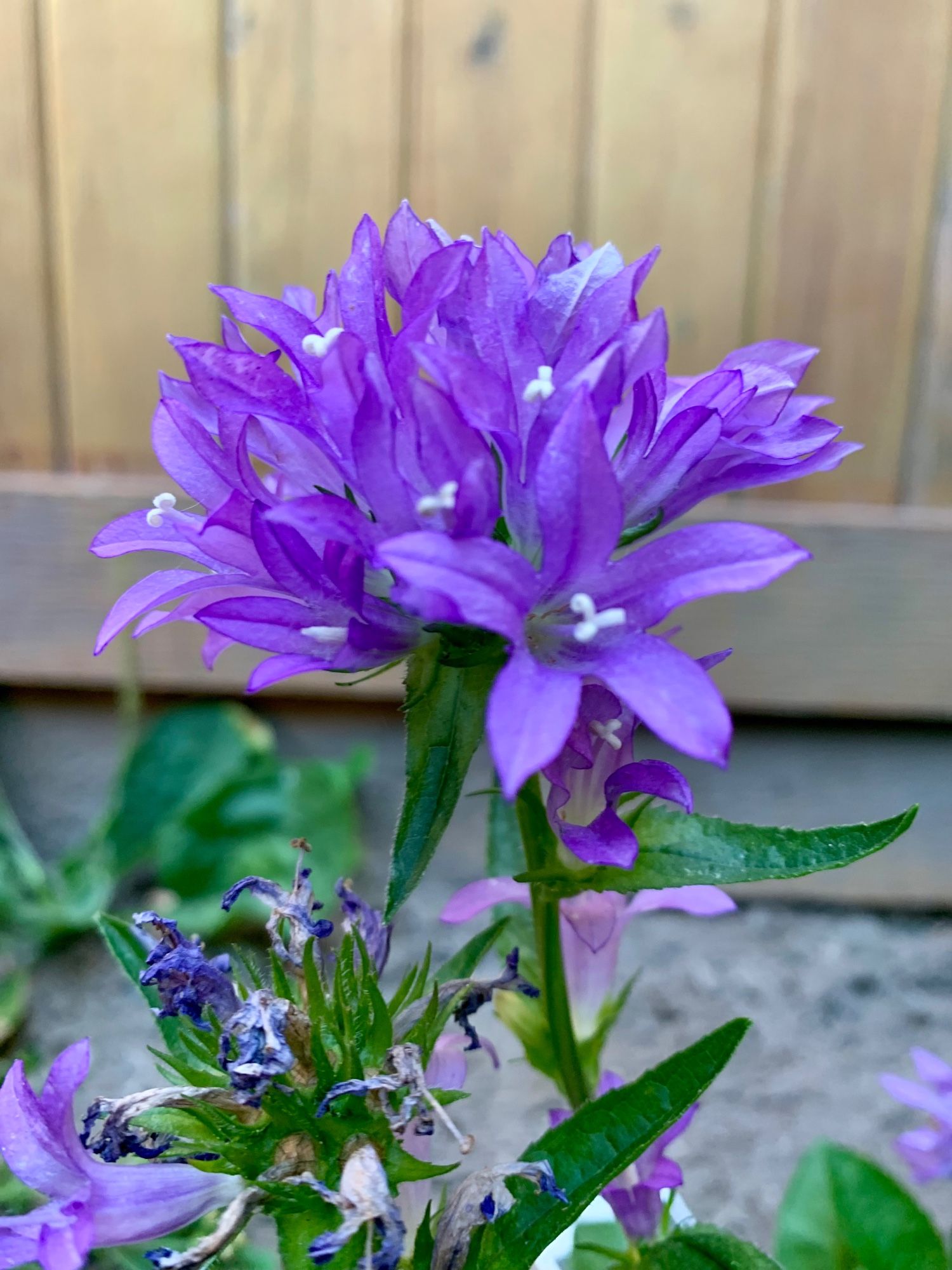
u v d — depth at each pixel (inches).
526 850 17.3
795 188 33.9
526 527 14.1
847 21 33.1
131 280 35.0
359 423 12.5
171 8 33.4
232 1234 13.2
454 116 33.7
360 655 13.9
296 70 33.5
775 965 36.5
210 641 17.0
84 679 37.5
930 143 33.7
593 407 13.0
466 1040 19.7
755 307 34.6
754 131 33.7
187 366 13.7
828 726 37.7
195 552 15.0
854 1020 34.9
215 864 36.5
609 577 12.6
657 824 16.5
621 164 33.9
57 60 33.8
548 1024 19.4
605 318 13.9
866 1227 24.2
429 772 14.2
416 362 13.3
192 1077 14.8
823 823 37.9
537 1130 31.3
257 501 14.1
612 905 18.6
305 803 37.1
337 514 12.7
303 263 34.6
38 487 36.1
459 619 12.1
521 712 10.8
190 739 37.6
